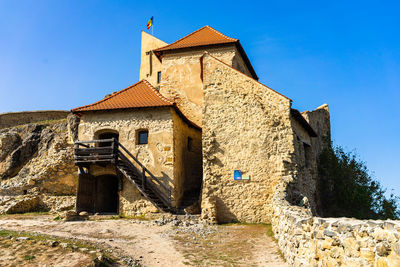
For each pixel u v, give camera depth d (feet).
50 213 52.34
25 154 81.92
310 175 57.62
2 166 79.92
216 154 47.44
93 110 52.95
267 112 47.09
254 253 27.84
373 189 68.49
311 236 19.04
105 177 57.21
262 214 44.01
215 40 69.82
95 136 53.31
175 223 41.06
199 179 62.39
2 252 25.18
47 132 85.40
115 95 58.18
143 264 25.08
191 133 62.28
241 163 46.39
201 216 44.06
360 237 14.26
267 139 46.19
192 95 67.67
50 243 26.91
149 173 49.93
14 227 38.40
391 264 12.23
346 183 66.69
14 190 59.06
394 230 12.39
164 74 70.08
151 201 47.32
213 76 50.49
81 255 24.62
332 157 71.31
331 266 16.16
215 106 49.24
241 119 47.83
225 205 45.52
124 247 29.50
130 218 47.01
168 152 50.42
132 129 52.39
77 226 39.29
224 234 36.22
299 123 54.13
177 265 25.09
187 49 69.72
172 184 49.32
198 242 32.37
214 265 24.98
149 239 33.19
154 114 52.26
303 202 39.91
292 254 22.44
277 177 44.65
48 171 59.88
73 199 57.36
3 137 83.20
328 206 65.72
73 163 61.87
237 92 48.93
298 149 49.44
